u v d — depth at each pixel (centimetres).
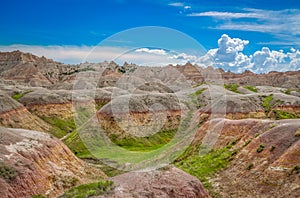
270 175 2383
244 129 3472
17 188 2109
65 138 4281
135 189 1670
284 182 2252
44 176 2397
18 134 2789
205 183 2656
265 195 2247
